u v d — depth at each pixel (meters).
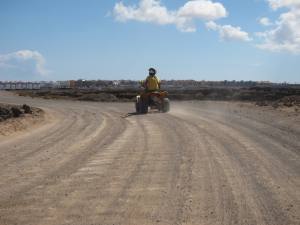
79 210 7.54
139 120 22.42
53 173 10.30
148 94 27.89
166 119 22.58
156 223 6.88
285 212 7.34
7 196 8.45
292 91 55.47
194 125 19.41
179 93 57.66
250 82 128.38
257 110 27.89
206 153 12.52
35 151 13.46
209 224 6.82
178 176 9.84
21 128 20.06
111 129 18.72
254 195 8.33
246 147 13.44
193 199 8.09
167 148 13.45
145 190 8.73
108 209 7.57
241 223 6.86
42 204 7.90
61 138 16.33
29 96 60.69
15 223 6.97
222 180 9.44
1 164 11.55
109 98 52.12
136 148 13.57
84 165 11.15
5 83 110.12
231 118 22.66
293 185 9.02
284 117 22.28
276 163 11.10
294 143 14.10
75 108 34.22
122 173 10.22
